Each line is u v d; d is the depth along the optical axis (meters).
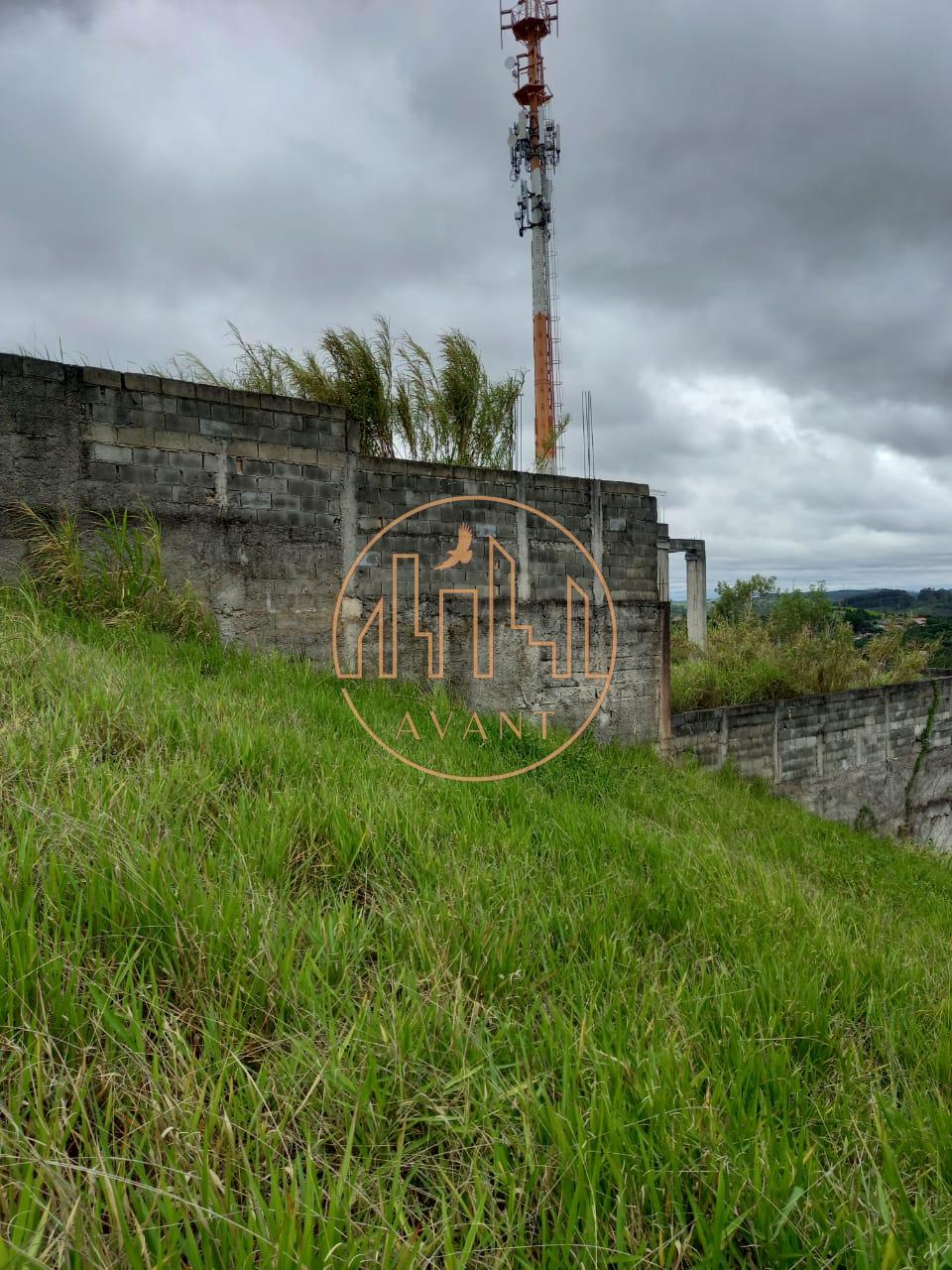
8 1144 1.05
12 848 1.75
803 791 9.02
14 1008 1.31
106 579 4.61
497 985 1.81
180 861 1.85
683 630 17.06
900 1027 2.08
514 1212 1.16
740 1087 1.55
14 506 4.41
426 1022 1.54
